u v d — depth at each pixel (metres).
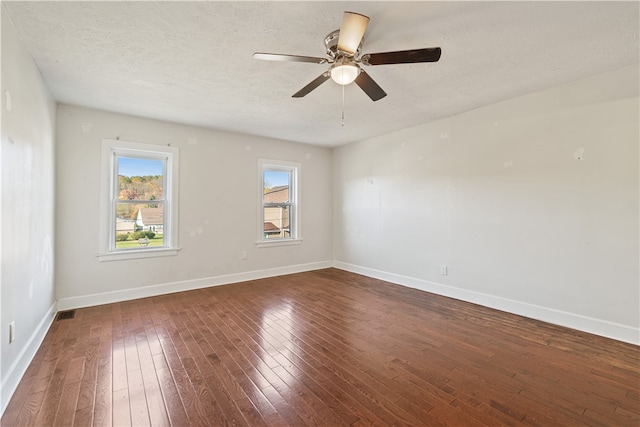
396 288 4.25
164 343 2.51
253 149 4.77
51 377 2.00
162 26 1.93
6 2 1.67
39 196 2.50
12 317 1.85
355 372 2.09
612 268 2.59
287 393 1.85
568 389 1.89
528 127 3.08
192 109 3.48
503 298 3.31
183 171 4.10
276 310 3.33
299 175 5.32
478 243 3.52
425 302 3.62
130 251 3.71
